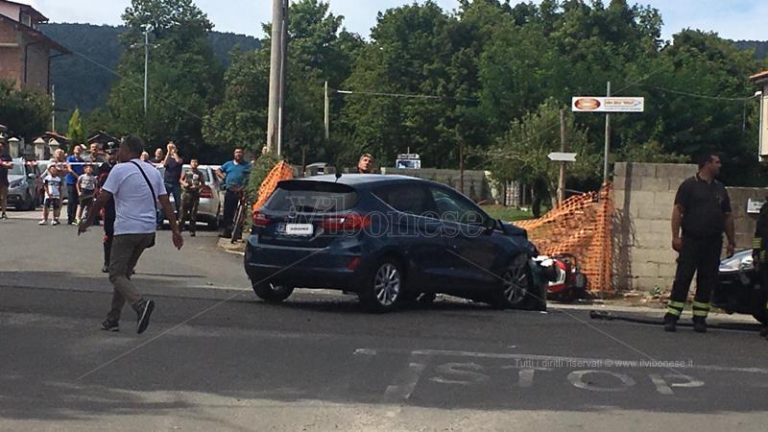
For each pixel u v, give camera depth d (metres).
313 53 84.62
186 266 17.59
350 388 8.34
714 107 58.47
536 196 47.88
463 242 13.24
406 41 72.06
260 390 8.21
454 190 13.57
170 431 7.02
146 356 9.33
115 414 7.40
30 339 9.92
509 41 66.31
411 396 8.12
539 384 8.69
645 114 56.81
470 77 69.62
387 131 71.00
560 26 71.19
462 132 68.12
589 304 16.45
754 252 12.16
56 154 25.83
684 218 11.91
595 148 51.16
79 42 87.12
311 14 86.75
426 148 70.38
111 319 10.45
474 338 10.79
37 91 60.66
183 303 12.57
